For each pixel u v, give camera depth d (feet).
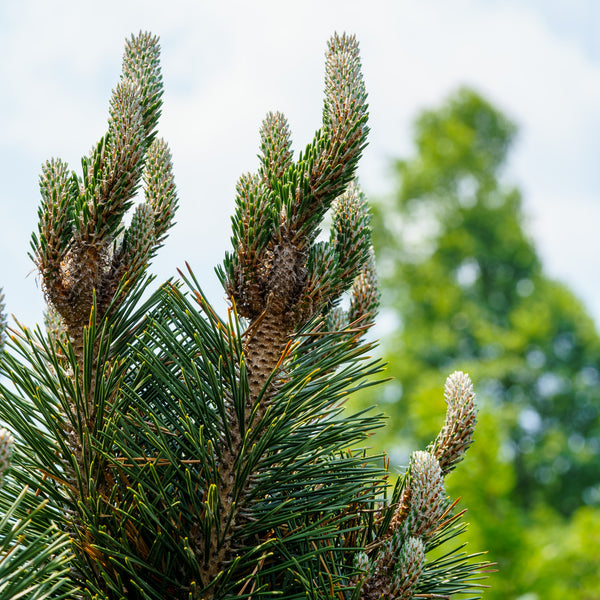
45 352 3.52
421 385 23.71
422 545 3.31
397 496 3.47
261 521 3.30
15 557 3.01
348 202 3.54
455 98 34.53
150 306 3.50
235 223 3.40
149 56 3.48
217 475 3.29
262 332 3.42
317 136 3.42
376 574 3.33
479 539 7.81
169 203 3.54
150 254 3.49
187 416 3.28
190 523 3.33
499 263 30.73
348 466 3.41
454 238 29.91
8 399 3.38
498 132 34.12
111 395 3.41
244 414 3.36
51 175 3.38
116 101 3.41
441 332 27.09
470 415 3.53
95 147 3.43
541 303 28.58
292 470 3.37
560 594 8.25
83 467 3.35
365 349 3.46
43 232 3.36
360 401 24.08
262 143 3.55
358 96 3.43
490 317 29.30
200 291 3.40
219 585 3.27
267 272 3.43
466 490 8.33
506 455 23.88
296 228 3.42
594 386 27.50
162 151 3.58
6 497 3.33
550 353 27.66
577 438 27.78
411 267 30.45
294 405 3.41
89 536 3.25
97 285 3.42
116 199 3.37
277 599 3.28
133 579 3.24
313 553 3.26
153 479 3.33
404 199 31.78
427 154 32.30
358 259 3.52
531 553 8.04
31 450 3.38
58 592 3.21
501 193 32.14
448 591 3.51
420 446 22.70
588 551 10.13
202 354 3.33
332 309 3.75
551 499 26.07
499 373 26.40
